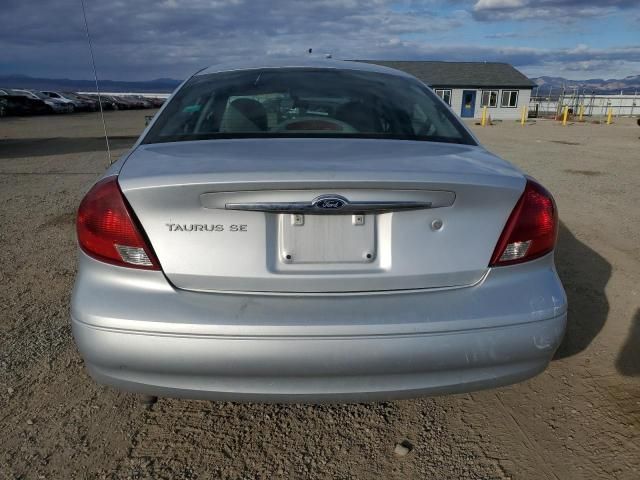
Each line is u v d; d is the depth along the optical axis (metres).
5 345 2.88
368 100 2.62
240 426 2.27
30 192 7.29
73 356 2.78
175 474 1.99
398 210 1.77
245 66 3.01
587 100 45.88
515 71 43.81
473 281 1.85
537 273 1.91
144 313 1.71
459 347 1.75
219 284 1.76
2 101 32.56
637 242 4.95
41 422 2.26
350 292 1.78
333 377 1.73
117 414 2.33
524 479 1.98
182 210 1.73
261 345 1.68
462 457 2.09
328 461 2.07
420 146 2.21
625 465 2.04
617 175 9.42
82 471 1.99
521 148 15.50
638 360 2.80
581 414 2.35
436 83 40.56
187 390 1.75
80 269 1.88
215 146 2.11
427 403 2.44
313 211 1.72
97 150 13.44
